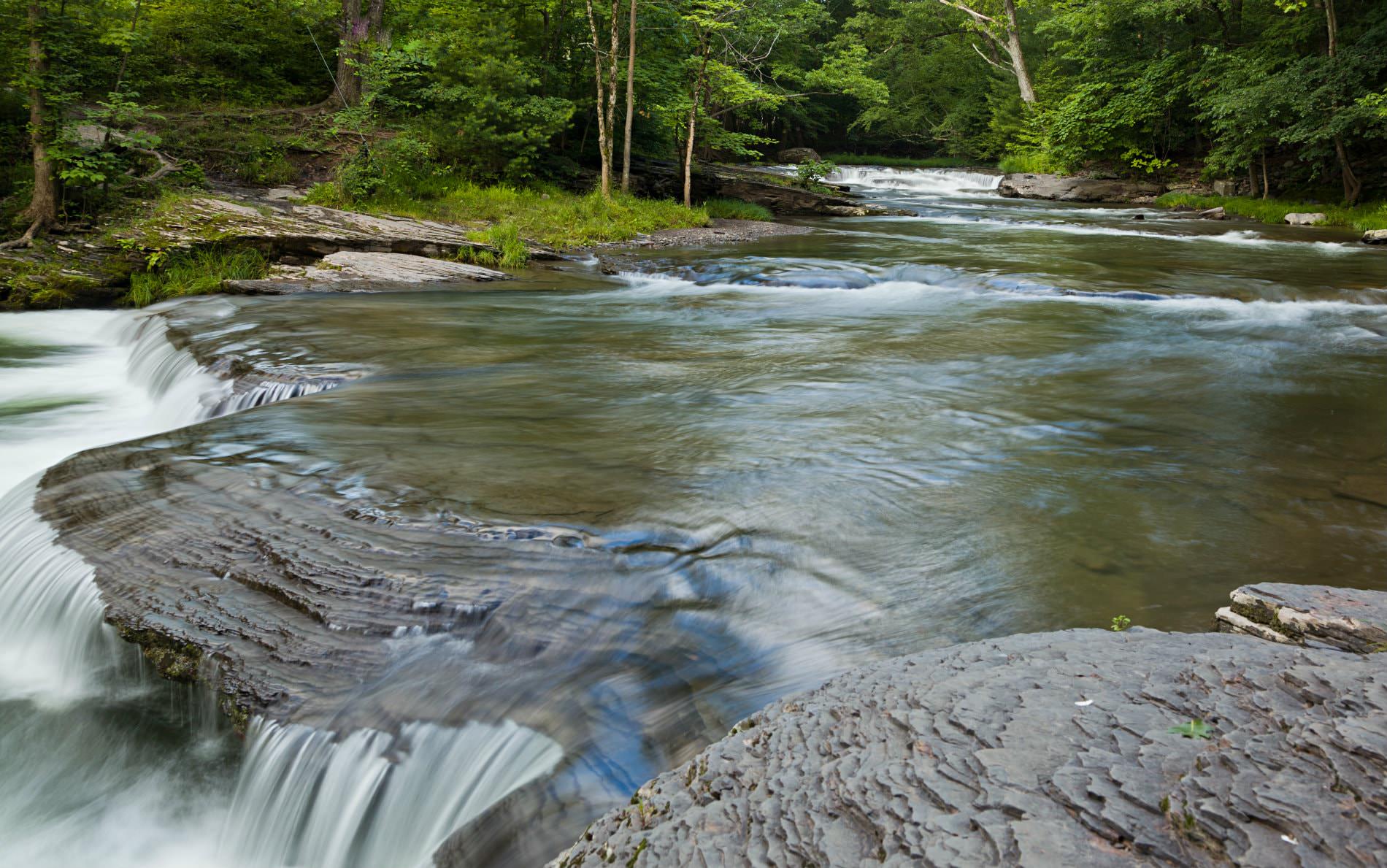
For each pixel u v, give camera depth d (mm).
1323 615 2926
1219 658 2385
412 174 19438
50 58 14375
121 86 19469
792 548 4371
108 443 7402
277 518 4652
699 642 3688
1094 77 32344
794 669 3479
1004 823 1775
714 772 2346
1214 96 26094
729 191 26125
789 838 1941
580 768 3094
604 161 20859
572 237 17938
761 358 8742
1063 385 7680
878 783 2010
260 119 20844
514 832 2867
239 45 23312
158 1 22359
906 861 1746
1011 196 33188
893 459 5664
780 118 46219
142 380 9297
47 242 13570
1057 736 2055
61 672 4352
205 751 3791
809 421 6508
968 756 2031
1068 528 4652
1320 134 22109
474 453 5590
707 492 5016
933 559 4281
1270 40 26156
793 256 16219
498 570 4113
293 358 8266
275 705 3625
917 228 21625
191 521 4715
